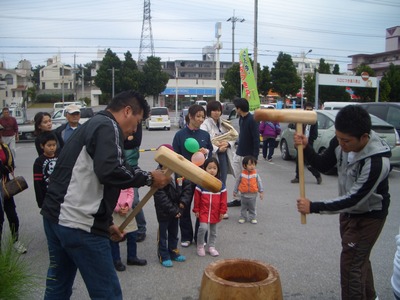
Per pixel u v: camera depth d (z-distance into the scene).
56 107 33.28
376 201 2.91
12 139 11.19
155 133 25.03
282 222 6.11
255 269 2.75
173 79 59.25
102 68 42.41
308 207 2.87
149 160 13.09
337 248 4.98
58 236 2.51
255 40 28.05
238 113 6.63
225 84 39.28
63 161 2.52
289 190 8.41
